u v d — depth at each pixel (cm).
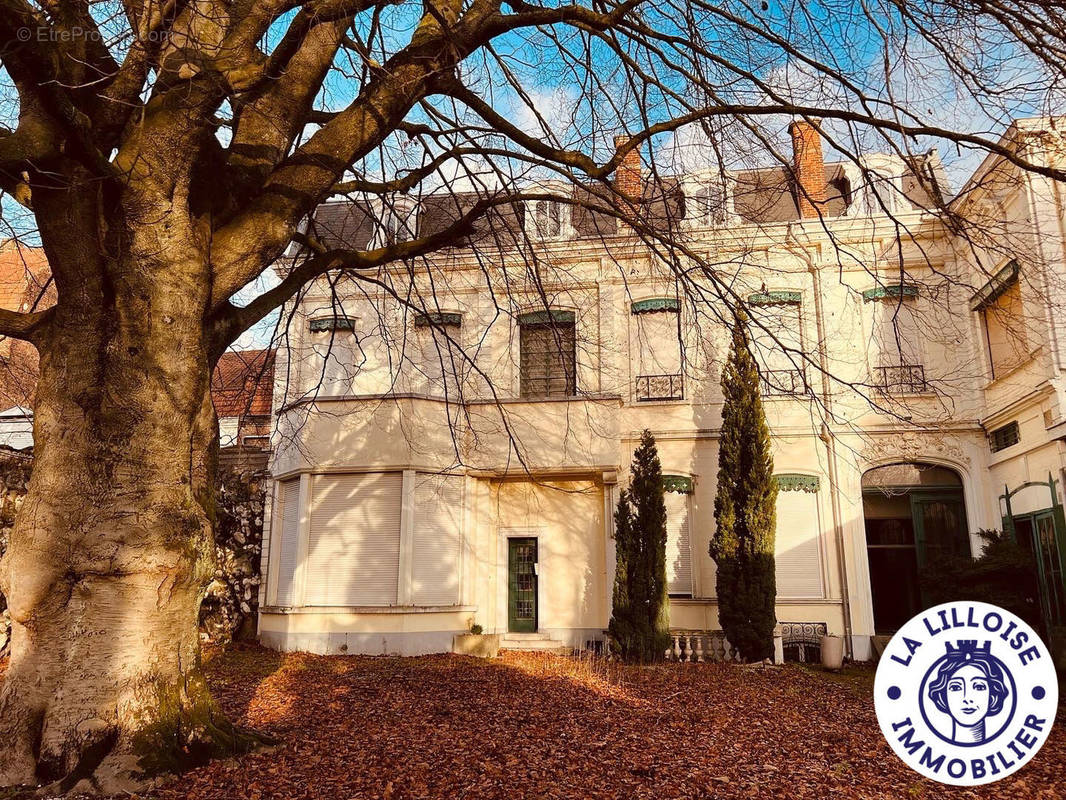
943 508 1603
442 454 1578
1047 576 1343
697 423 1644
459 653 1484
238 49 564
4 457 1288
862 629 1517
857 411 1608
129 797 480
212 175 602
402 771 585
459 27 638
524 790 557
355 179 808
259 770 558
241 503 1762
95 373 531
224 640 1620
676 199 849
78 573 510
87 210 524
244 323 642
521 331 1723
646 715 862
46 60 453
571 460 1575
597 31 683
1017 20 624
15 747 492
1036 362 1338
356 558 1521
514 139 713
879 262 1647
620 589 1435
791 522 1595
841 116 659
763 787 599
